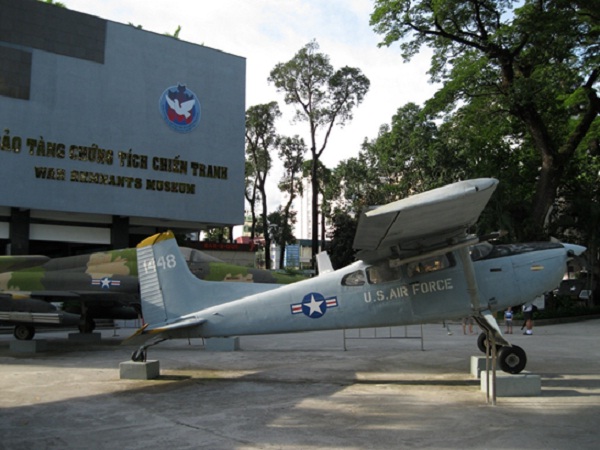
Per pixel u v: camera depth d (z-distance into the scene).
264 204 49.78
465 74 24.69
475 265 9.23
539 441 5.37
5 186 22.73
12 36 23.17
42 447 5.44
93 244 29.00
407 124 40.31
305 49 43.41
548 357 11.82
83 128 24.84
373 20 25.73
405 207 6.64
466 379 9.23
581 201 28.83
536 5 24.12
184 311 9.91
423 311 9.02
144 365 9.51
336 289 9.35
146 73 26.84
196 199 28.16
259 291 10.00
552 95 25.77
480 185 6.69
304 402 7.48
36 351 14.26
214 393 8.22
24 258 15.58
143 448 5.37
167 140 27.34
